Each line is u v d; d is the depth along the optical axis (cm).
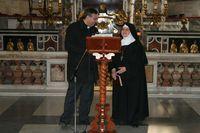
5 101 822
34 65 927
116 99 631
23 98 851
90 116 693
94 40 479
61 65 912
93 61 593
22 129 609
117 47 480
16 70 914
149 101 828
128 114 627
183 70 912
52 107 765
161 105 791
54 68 911
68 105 612
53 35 1214
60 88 911
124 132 595
